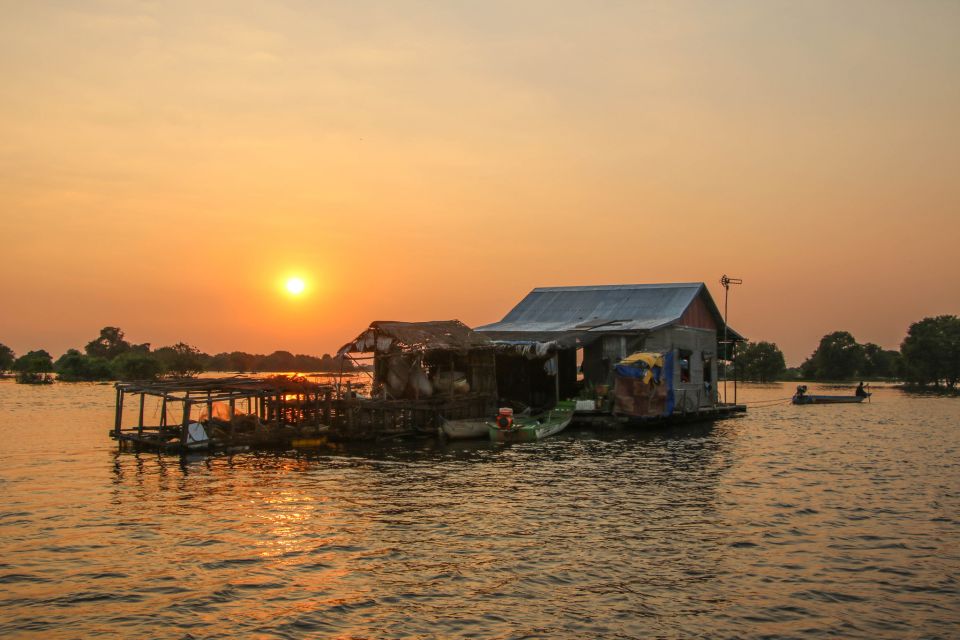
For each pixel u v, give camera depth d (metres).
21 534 19.55
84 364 129.62
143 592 15.30
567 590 15.36
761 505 23.00
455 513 21.86
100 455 33.38
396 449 35.41
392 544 18.64
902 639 13.06
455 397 41.44
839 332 154.50
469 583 15.78
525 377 49.75
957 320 119.81
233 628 13.56
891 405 71.62
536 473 28.64
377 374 42.28
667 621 13.80
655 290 53.88
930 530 20.05
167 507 22.61
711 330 55.84
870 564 17.03
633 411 42.31
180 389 34.62
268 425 36.75
